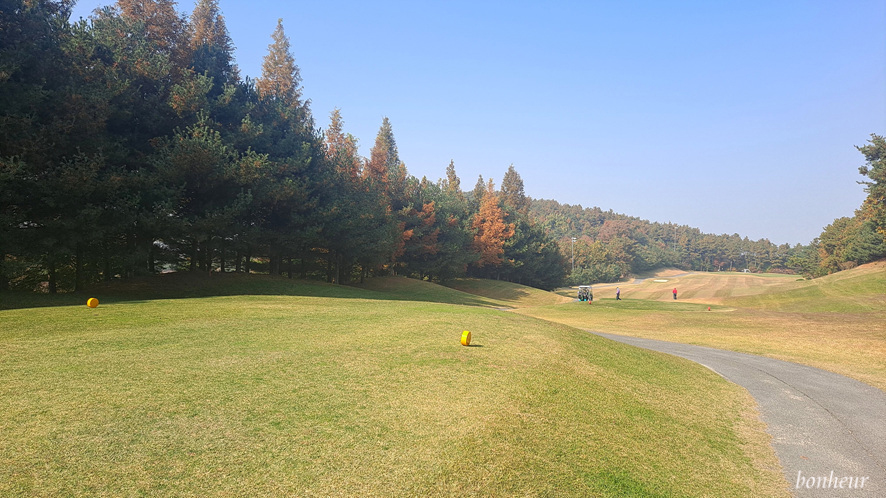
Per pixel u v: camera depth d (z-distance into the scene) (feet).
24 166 63.26
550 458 19.75
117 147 80.12
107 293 82.33
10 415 19.98
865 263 225.35
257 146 109.81
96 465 16.03
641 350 54.13
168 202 81.92
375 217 144.87
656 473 20.44
